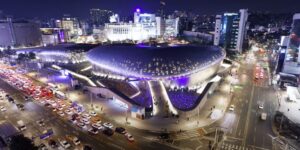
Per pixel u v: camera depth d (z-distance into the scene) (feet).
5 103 387.96
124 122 312.29
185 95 402.72
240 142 263.90
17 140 230.27
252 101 395.75
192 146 255.29
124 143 263.08
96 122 310.65
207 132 285.02
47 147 255.91
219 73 558.97
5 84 507.71
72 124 310.86
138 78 410.93
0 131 283.79
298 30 499.10
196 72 424.46
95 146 257.75
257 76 558.56
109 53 527.40
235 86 481.46
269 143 262.47
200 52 488.44
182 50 475.31
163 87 392.88
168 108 336.70
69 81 514.68
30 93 439.63
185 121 311.88
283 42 583.99
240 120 319.27
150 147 254.47
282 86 474.08
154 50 463.83
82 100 397.60
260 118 326.85
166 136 274.57
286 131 287.89
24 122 316.81
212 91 437.17
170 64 415.23
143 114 317.42
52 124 311.06
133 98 385.50
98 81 474.08
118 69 452.76
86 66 632.38
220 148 251.60
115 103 381.19
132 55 465.47
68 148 254.27
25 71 625.41
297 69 516.73
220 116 329.72
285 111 353.92
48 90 454.40
